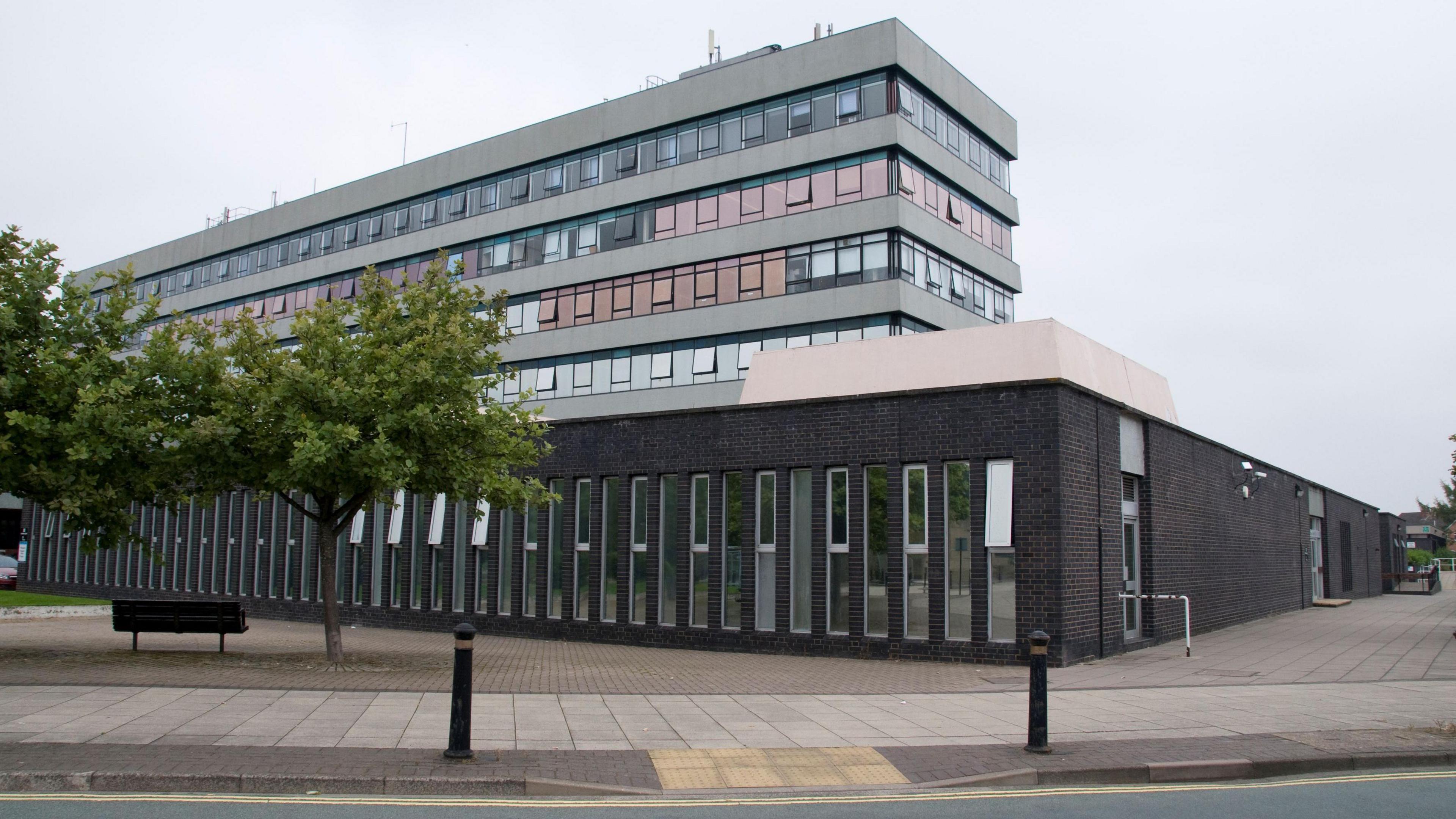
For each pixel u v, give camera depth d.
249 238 60.38
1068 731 11.47
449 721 11.48
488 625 26.16
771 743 10.70
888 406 19.88
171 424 17.23
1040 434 18.14
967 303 41.50
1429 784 9.36
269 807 7.96
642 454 23.48
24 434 16.20
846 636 19.91
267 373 17.58
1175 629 22.59
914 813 8.10
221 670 15.44
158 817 7.57
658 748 10.31
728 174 40.66
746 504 21.62
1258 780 9.56
